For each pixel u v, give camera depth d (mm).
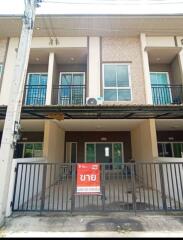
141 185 8352
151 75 10375
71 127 10578
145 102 8477
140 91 8750
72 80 10734
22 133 11508
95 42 9531
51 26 9133
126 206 5258
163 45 9391
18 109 4617
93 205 5379
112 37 9656
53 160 8953
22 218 4430
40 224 4098
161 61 10203
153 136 7836
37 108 6086
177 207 5168
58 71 10828
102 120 8664
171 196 6051
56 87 10148
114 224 4074
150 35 9547
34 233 3701
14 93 4586
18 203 4809
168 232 3717
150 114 7012
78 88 10391
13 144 4457
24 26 5031
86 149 11844
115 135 12000
